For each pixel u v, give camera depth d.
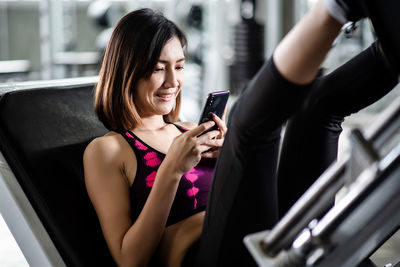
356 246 0.68
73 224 1.34
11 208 1.32
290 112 0.84
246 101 0.90
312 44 0.72
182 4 6.41
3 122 1.38
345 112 1.20
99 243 1.37
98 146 1.38
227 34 6.56
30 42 9.27
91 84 1.72
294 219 0.72
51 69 5.96
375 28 0.72
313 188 0.70
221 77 6.28
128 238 1.27
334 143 1.23
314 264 0.72
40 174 1.36
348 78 1.16
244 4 6.43
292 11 6.86
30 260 1.32
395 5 0.68
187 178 1.42
